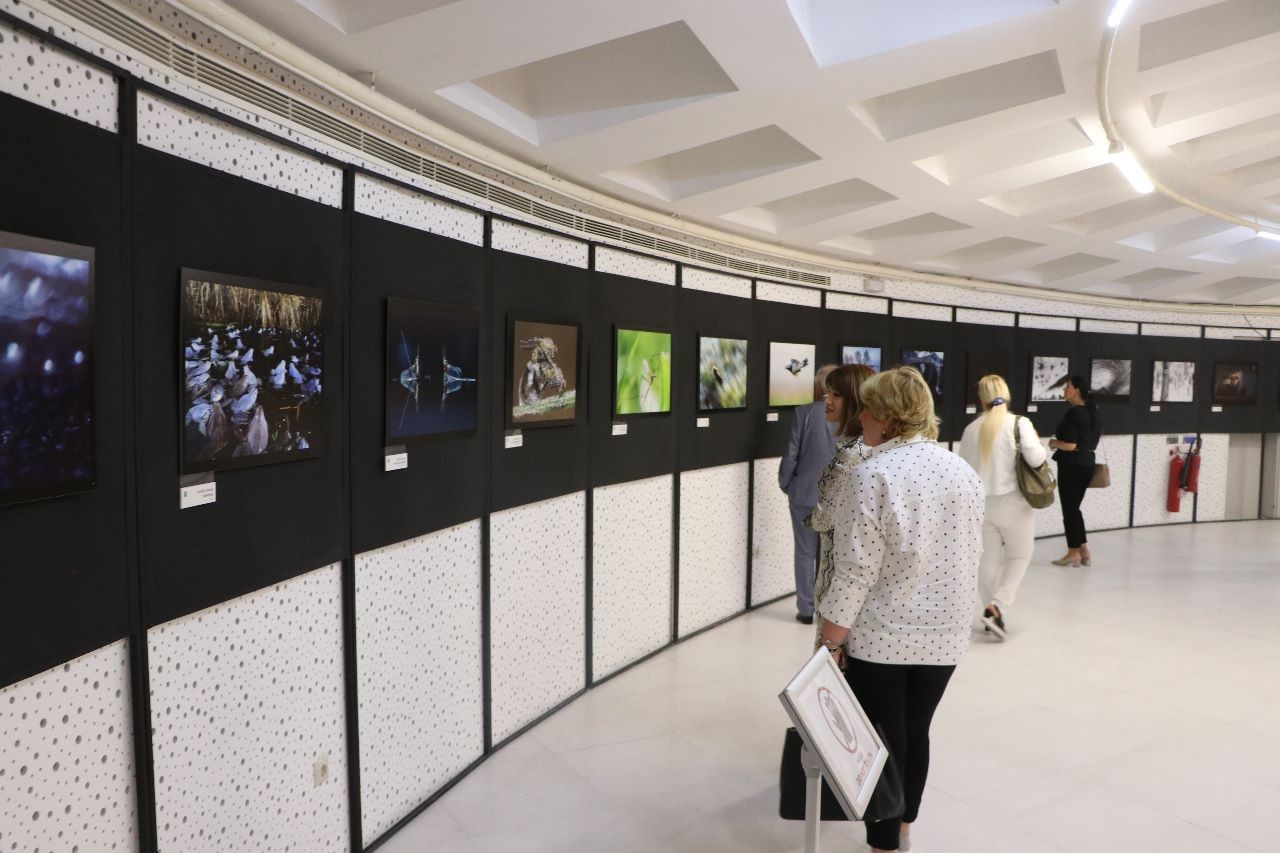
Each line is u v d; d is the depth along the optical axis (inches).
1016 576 214.4
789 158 184.1
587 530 180.4
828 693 79.1
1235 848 119.4
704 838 123.0
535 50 114.0
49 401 68.3
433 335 127.9
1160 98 187.5
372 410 116.6
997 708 170.6
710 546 229.8
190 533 86.4
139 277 79.0
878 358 297.4
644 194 189.5
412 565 128.0
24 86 67.9
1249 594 264.2
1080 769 143.9
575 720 166.2
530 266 156.9
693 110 143.8
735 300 235.3
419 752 130.6
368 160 118.9
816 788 79.5
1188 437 409.7
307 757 106.7
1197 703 173.2
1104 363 382.6
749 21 116.6
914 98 171.2
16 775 68.3
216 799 91.5
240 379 90.8
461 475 138.9
